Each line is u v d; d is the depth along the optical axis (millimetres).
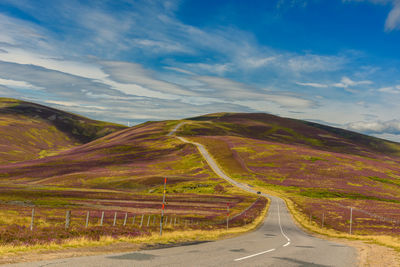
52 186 111812
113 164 148250
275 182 121188
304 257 14977
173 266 10797
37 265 10156
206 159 155750
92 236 19625
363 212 70500
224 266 11281
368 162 162375
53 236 18422
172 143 190875
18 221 31969
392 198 106312
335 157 164875
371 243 28453
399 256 17672
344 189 113812
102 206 67125
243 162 151125
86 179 122188
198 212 62094
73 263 10680
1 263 10398
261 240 24859
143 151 175750
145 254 13633
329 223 55656
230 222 47188
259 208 72688
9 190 89250
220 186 111750
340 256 16312
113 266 10336
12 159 181875
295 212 69188
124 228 24734
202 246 18031
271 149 177625
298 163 149500
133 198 88688
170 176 124938
